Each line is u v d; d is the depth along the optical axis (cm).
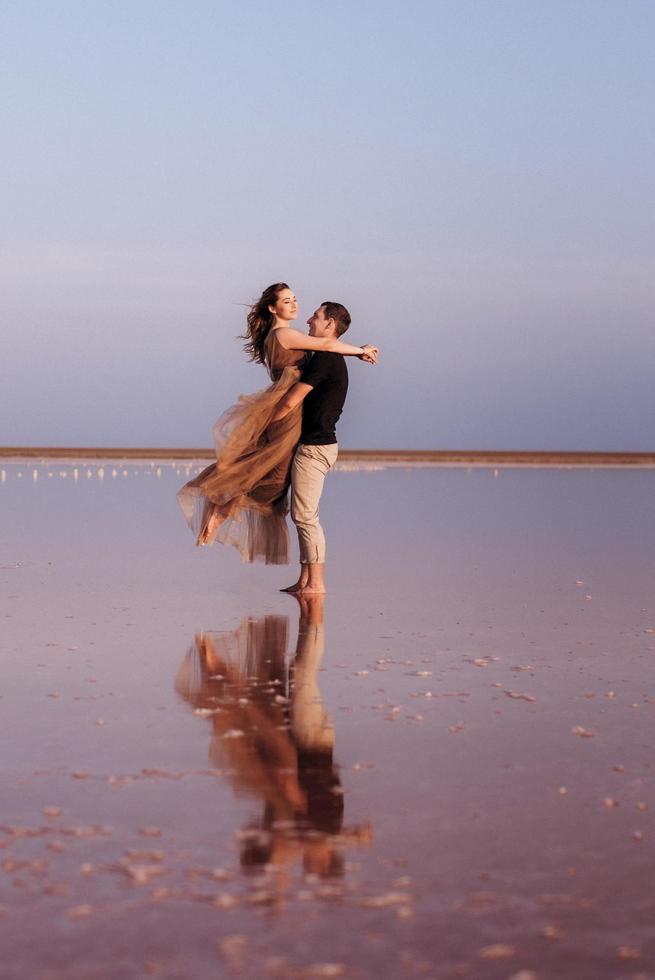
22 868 270
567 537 1448
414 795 336
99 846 286
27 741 394
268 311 837
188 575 975
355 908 249
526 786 347
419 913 247
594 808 325
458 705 467
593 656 593
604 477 4138
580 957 226
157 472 3956
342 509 2048
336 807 323
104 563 1060
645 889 262
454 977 216
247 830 301
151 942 230
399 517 1836
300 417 834
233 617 721
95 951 225
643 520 1800
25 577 937
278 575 989
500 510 2050
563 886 263
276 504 861
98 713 440
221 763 369
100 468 4412
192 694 480
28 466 4700
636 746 400
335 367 826
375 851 286
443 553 1216
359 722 433
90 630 656
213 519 838
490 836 299
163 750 384
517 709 461
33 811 314
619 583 948
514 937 235
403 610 770
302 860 279
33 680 505
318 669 545
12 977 214
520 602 820
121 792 334
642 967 221
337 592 871
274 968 219
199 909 247
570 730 424
